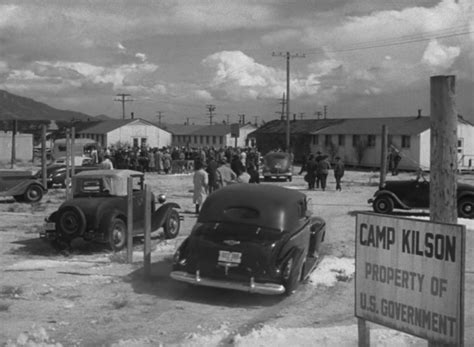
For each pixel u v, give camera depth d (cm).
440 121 495
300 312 855
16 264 1160
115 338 727
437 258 446
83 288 977
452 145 495
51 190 2973
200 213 993
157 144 8581
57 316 819
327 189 3159
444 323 442
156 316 827
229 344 693
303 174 4547
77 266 1148
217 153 4588
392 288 478
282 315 840
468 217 1906
